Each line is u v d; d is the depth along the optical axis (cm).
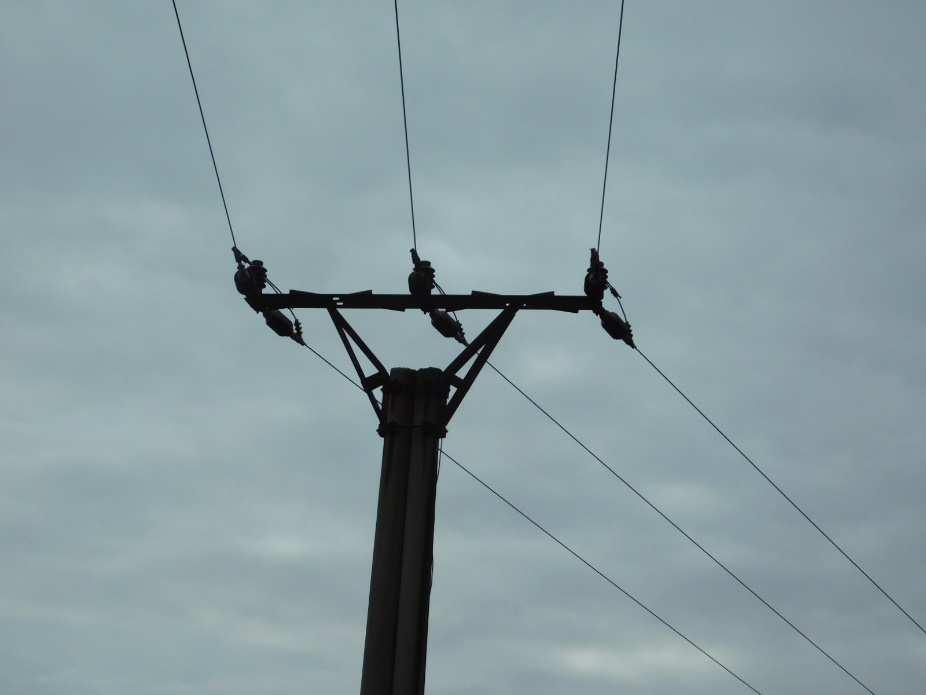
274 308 1598
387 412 1518
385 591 1421
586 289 1545
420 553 1435
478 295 1566
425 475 1474
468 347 1548
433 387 1522
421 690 1380
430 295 1572
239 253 1609
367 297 1584
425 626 1409
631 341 1591
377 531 1455
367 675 1385
